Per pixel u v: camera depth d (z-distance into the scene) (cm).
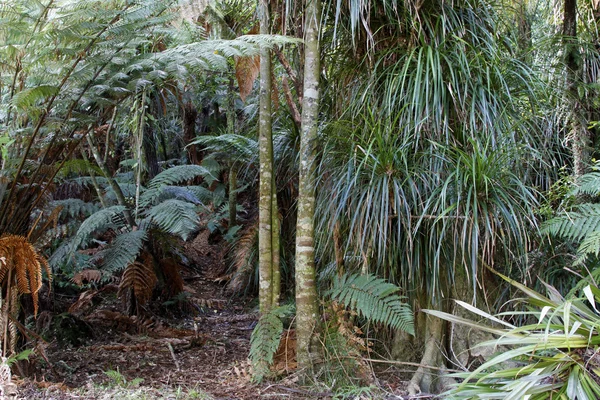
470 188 243
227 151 520
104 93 324
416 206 258
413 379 272
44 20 275
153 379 281
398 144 281
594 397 173
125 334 376
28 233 283
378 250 264
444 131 278
